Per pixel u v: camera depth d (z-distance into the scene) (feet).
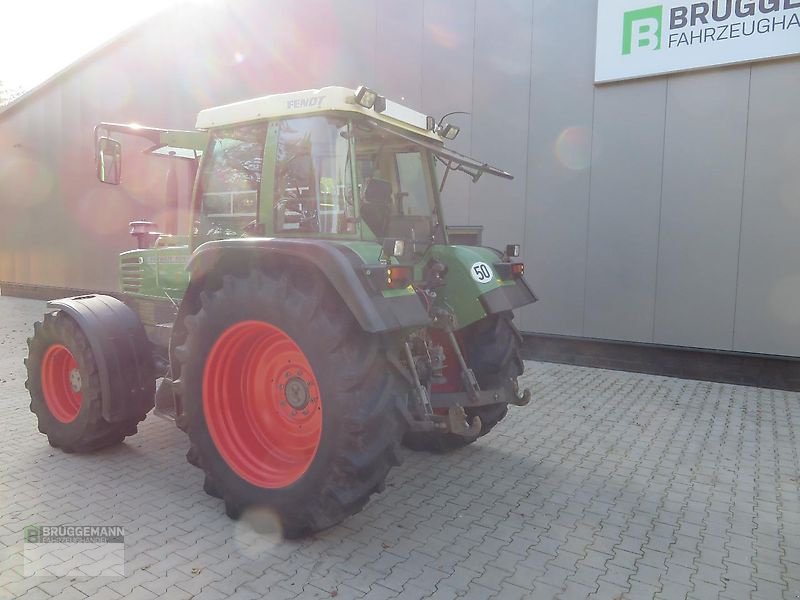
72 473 12.97
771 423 16.89
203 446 11.05
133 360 13.62
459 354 12.59
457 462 14.06
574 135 23.04
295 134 11.42
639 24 21.29
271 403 11.52
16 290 46.44
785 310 19.90
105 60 38.04
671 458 14.37
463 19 24.84
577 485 12.82
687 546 10.34
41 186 43.21
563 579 9.25
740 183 20.27
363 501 9.92
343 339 9.57
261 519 10.46
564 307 23.82
